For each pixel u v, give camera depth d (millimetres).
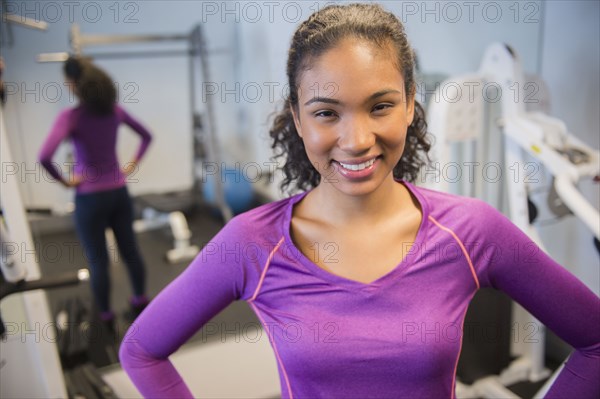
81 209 2277
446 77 2246
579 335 798
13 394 1455
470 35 2174
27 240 1425
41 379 1488
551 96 1931
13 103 3193
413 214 795
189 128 4371
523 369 1977
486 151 1990
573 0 1775
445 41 2295
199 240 3582
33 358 1469
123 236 2455
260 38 3445
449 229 767
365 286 731
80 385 1954
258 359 2166
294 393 785
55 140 2096
